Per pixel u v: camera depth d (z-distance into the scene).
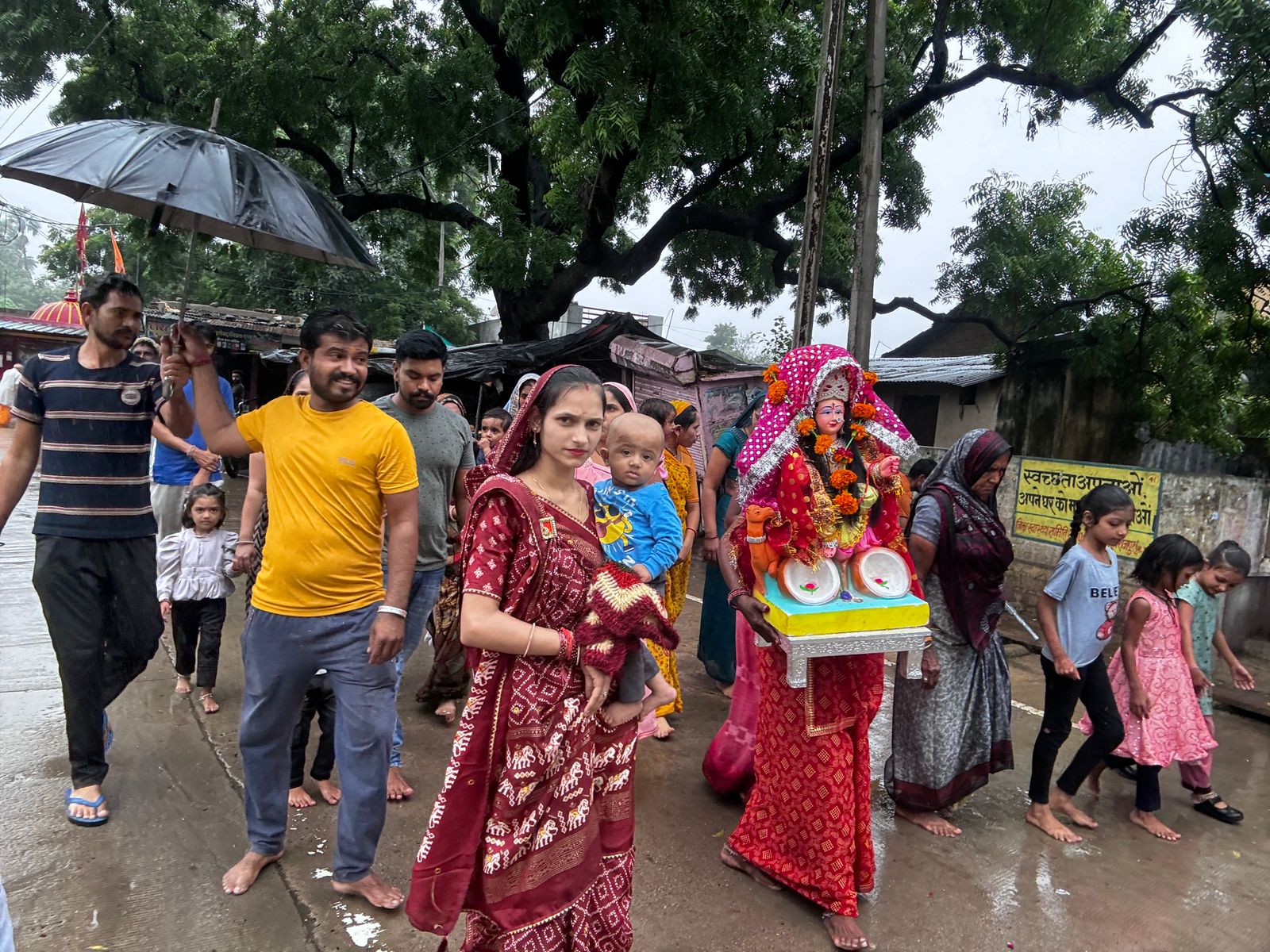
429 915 1.92
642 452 2.83
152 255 13.70
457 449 3.56
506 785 1.90
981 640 3.38
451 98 11.84
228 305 25.19
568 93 10.66
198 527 4.10
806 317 7.26
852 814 2.75
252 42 11.99
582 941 2.03
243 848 2.98
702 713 4.65
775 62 9.99
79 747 3.05
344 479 2.52
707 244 13.86
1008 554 3.36
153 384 3.13
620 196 11.75
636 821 3.40
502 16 9.25
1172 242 8.12
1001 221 9.91
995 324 10.35
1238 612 6.54
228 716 4.05
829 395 2.84
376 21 12.11
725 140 10.10
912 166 12.18
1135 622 3.62
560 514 2.00
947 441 11.81
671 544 2.78
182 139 2.55
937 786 3.42
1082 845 3.47
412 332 3.39
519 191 12.57
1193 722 3.72
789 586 2.73
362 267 2.84
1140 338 8.62
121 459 3.09
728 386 9.52
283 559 2.53
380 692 2.63
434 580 3.50
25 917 2.52
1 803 3.15
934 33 9.79
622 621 1.92
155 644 3.29
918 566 3.34
